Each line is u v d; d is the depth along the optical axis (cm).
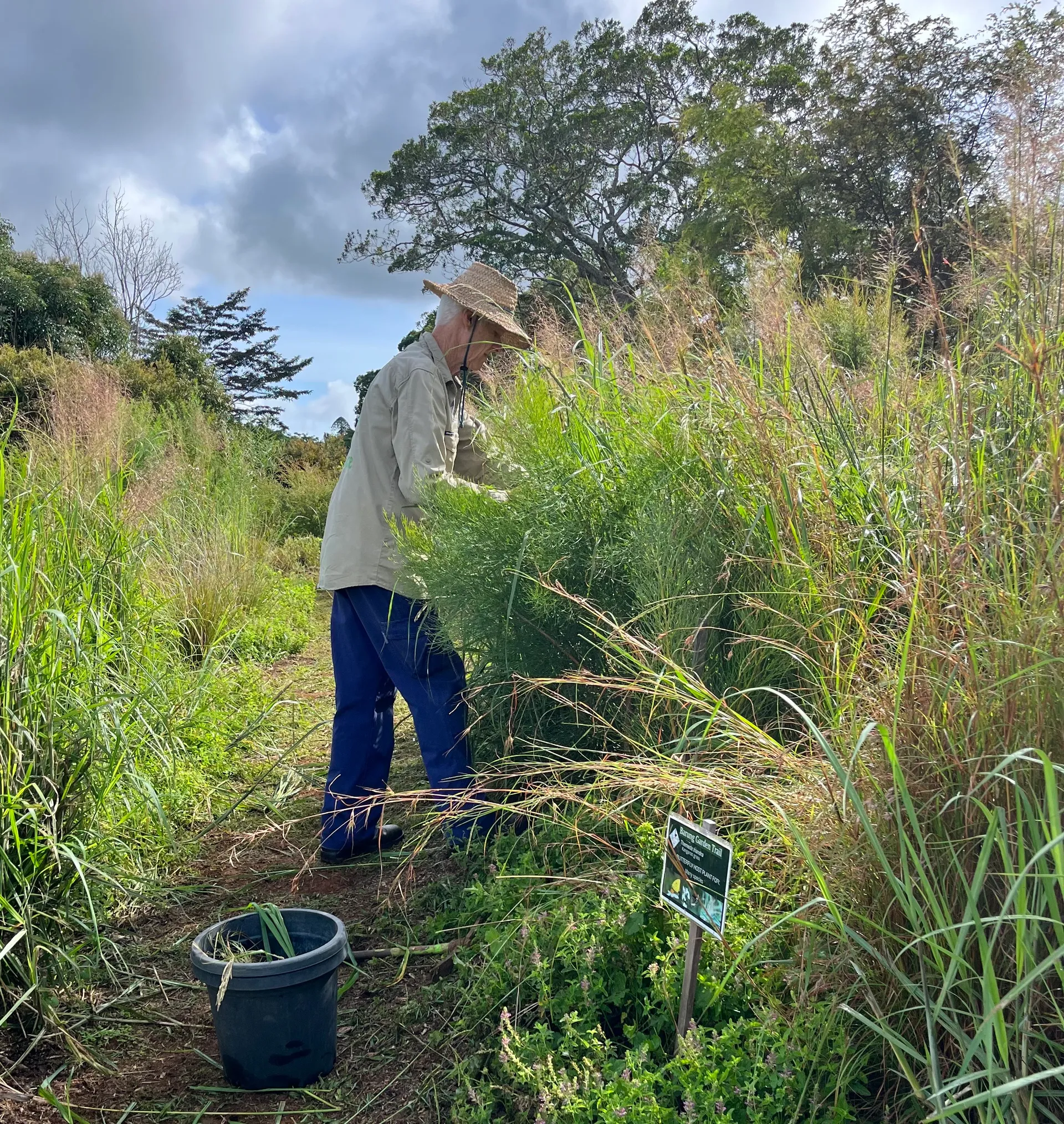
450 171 3136
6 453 420
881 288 374
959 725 190
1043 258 258
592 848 292
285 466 1557
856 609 264
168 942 324
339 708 377
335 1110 235
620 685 292
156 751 390
